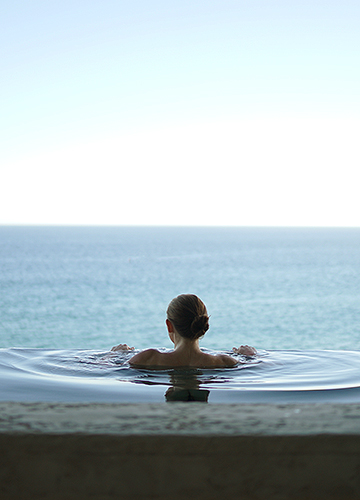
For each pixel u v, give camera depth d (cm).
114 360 347
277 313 2219
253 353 379
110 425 108
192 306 325
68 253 7831
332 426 108
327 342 1545
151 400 239
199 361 324
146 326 1872
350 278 4034
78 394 250
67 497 102
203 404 125
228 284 3597
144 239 16188
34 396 245
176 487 103
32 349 399
